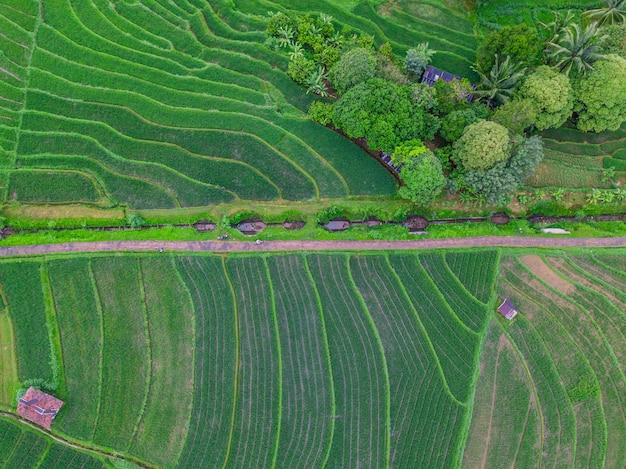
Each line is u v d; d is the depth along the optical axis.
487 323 38.62
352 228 41.00
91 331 37.81
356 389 37.41
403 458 36.41
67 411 36.56
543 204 41.34
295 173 41.25
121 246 39.19
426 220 41.72
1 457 35.72
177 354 37.72
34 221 39.75
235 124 41.75
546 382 37.78
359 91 36.44
